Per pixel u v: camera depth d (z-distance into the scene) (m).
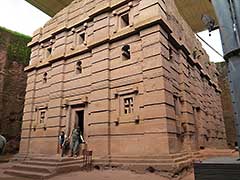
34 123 17.31
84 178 9.12
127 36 13.13
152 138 10.43
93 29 15.18
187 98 13.89
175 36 13.69
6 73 23.34
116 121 12.12
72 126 14.72
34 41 19.97
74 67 15.85
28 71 19.69
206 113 18.66
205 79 21.09
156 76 11.09
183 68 14.40
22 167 11.38
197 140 14.91
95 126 12.90
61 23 17.95
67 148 14.09
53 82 16.66
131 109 12.00
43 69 18.42
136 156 10.78
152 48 11.61
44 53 18.95
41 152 15.58
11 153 21.92
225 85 30.22
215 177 2.52
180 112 13.02
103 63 13.64
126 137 11.57
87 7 16.30
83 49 15.23
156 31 11.68
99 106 13.04
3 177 10.41
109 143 12.12
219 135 21.86
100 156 12.05
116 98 12.68
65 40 17.05
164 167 9.43
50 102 16.27
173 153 10.20
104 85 13.16
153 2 12.36
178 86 13.47
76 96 14.94
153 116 10.66
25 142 17.22
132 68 12.40
